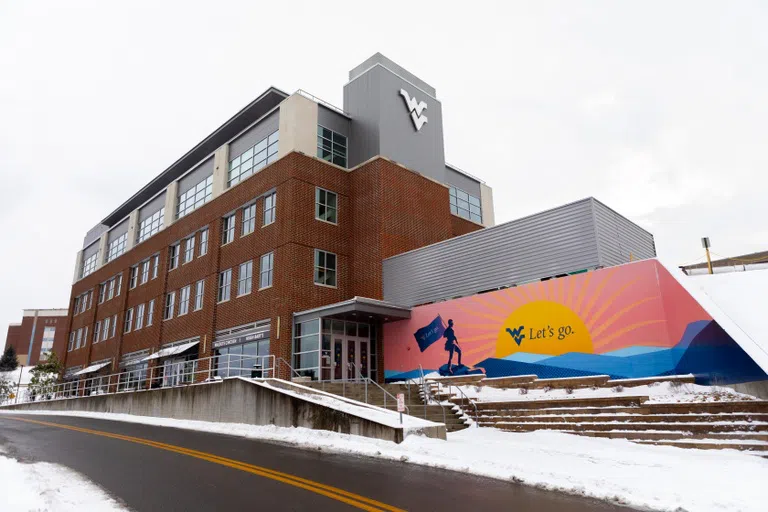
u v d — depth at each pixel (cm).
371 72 3078
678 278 1611
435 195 3133
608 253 1973
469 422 1783
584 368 1800
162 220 3894
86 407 3031
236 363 2742
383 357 2552
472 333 2192
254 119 3288
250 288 2775
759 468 1039
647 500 779
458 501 789
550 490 862
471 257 2336
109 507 754
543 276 2062
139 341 3747
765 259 2734
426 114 3284
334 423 1461
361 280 2759
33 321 11156
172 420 2144
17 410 4094
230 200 3078
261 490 859
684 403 1379
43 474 991
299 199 2666
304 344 2441
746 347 1243
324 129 2939
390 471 1016
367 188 2856
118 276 4347
